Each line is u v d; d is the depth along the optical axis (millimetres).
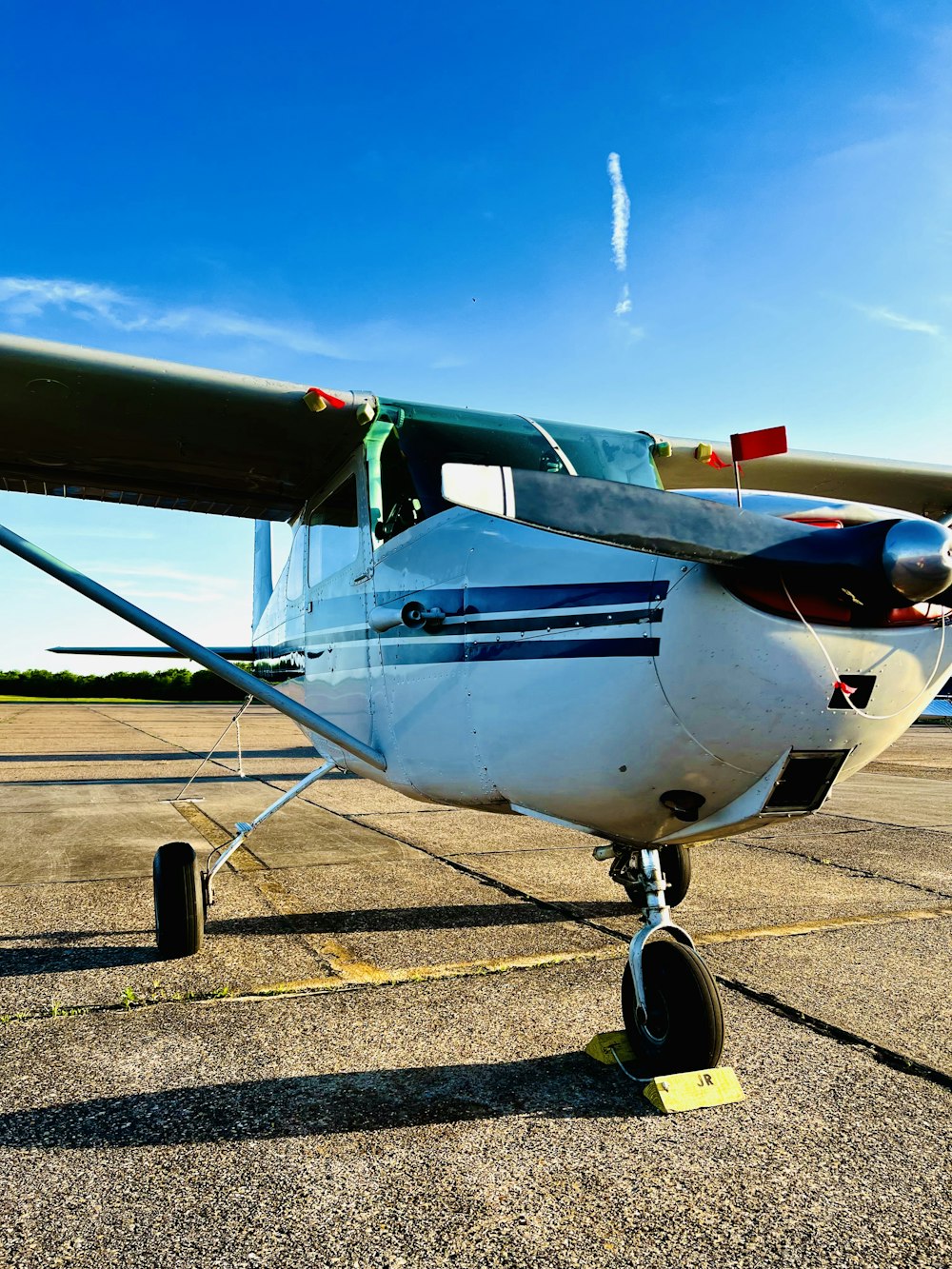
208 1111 2145
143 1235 1641
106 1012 2840
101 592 3293
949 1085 2350
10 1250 1588
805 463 4902
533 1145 2002
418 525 3230
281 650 5312
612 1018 2811
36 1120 2094
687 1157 1961
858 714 2227
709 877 5000
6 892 4527
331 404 3332
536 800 2732
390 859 5559
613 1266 1562
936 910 4227
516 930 3854
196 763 11977
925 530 1947
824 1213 1744
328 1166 1896
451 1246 1614
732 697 2160
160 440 3863
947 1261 1592
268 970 3279
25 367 3205
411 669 3213
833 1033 2703
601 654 2389
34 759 12391
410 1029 2701
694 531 2033
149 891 4559
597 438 3582
